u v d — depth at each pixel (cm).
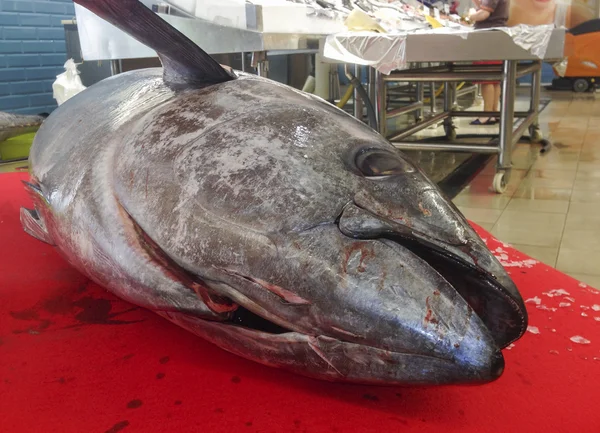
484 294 140
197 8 332
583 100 1010
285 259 131
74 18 671
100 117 192
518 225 360
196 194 145
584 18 1095
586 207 394
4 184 350
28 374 166
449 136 671
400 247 129
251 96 167
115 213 160
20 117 537
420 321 121
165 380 163
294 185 138
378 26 410
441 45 380
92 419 147
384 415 148
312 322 130
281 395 156
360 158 144
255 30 337
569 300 210
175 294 149
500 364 119
